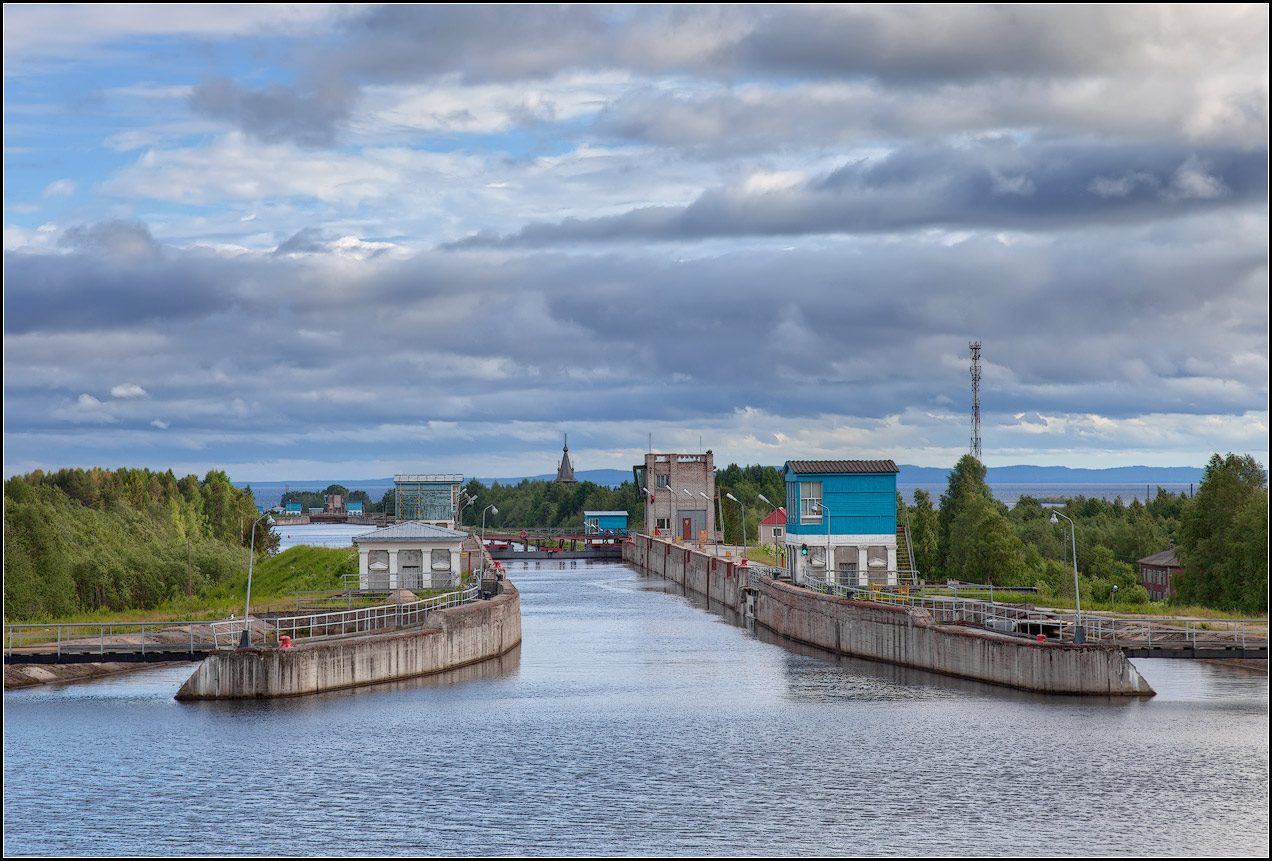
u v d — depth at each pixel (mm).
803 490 121375
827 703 82750
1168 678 88938
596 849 54469
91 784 63219
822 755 69000
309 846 54938
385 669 88688
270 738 72062
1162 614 108188
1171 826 56688
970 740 71375
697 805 60312
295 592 128875
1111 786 62375
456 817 58625
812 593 112125
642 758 68688
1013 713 77812
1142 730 72562
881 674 94625
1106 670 81188
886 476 121812
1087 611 109438
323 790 62719
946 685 88438
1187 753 67812
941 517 168125
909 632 96000
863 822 57594
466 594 112500
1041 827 56625
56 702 81000
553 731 75000
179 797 61438
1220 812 58406
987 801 60406
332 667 84188
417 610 101000
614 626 130125
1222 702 79812
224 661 81062
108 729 73562
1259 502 115250
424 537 119000
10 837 56000
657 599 161875
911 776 64625
